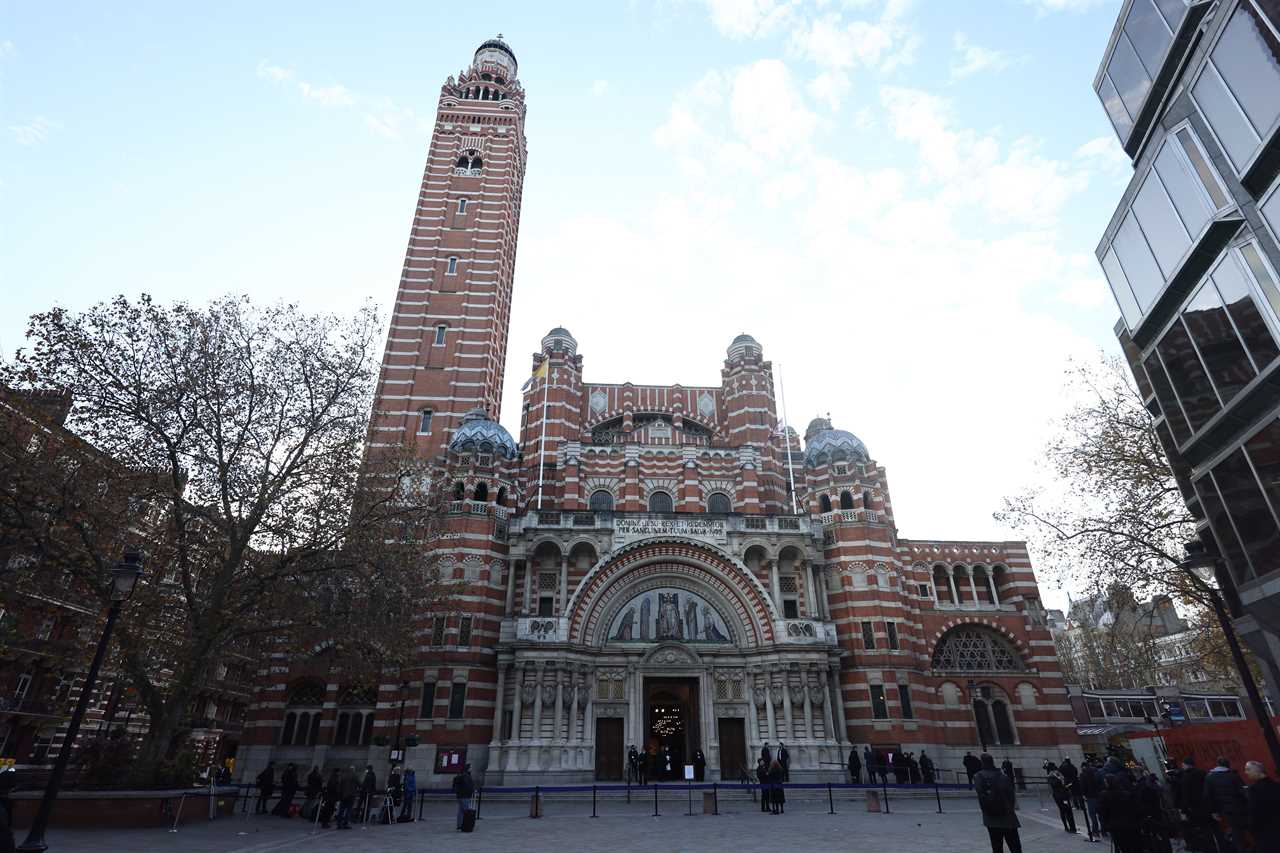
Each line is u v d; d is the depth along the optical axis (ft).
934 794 121.19
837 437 181.06
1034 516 113.70
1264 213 59.93
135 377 91.15
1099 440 111.75
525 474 186.39
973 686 146.30
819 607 157.58
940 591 170.71
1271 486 63.21
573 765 134.21
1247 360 63.77
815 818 89.51
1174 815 64.28
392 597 106.11
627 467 176.14
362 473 110.42
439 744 134.41
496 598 152.25
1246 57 59.52
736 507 178.40
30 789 77.30
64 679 135.85
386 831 79.66
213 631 89.66
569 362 199.52
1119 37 79.56
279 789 135.33
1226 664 130.21
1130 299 80.74
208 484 95.61
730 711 145.07
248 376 100.01
